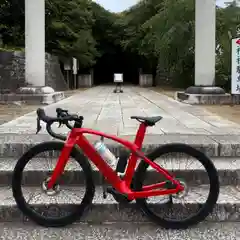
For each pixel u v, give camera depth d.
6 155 4.59
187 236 3.29
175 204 3.53
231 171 4.12
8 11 18.89
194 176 4.00
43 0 12.09
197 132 5.65
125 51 34.62
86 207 3.44
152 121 3.33
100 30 33.75
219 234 3.32
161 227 3.45
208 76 11.90
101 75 40.19
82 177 3.94
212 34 11.79
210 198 3.43
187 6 18.66
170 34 19.30
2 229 3.42
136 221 3.59
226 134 5.42
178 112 8.78
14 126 6.34
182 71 21.52
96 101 12.50
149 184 3.89
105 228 3.46
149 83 29.36
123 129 6.02
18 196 3.44
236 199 3.66
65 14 22.14
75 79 24.36
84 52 24.16
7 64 15.39
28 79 12.25
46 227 3.45
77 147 3.46
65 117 3.32
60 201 3.59
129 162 3.37
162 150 3.41
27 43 12.15
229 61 17.05
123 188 3.31
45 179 3.53
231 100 11.28
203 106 10.55
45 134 5.28
